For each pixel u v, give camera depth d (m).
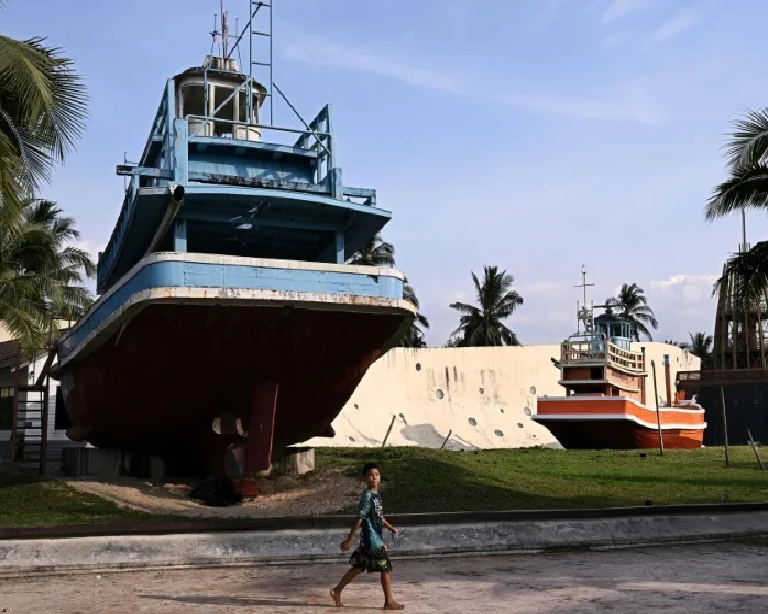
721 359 54.97
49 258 31.28
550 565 10.39
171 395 16.12
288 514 14.52
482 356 44.44
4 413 31.36
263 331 14.96
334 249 17.77
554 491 17.25
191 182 16.64
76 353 18.09
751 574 9.55
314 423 18.19
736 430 46.88
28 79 13.16
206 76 18.17
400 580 9.39
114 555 10.30
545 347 46.41
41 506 15.03
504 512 12.39
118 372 16.19
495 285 61.38
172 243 18.16
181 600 8.27
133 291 14.58
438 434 41.22
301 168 18.23
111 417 18.03
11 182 14.23
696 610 7.51
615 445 36.28
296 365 15.87
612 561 10.70
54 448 29.70
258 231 17.70
